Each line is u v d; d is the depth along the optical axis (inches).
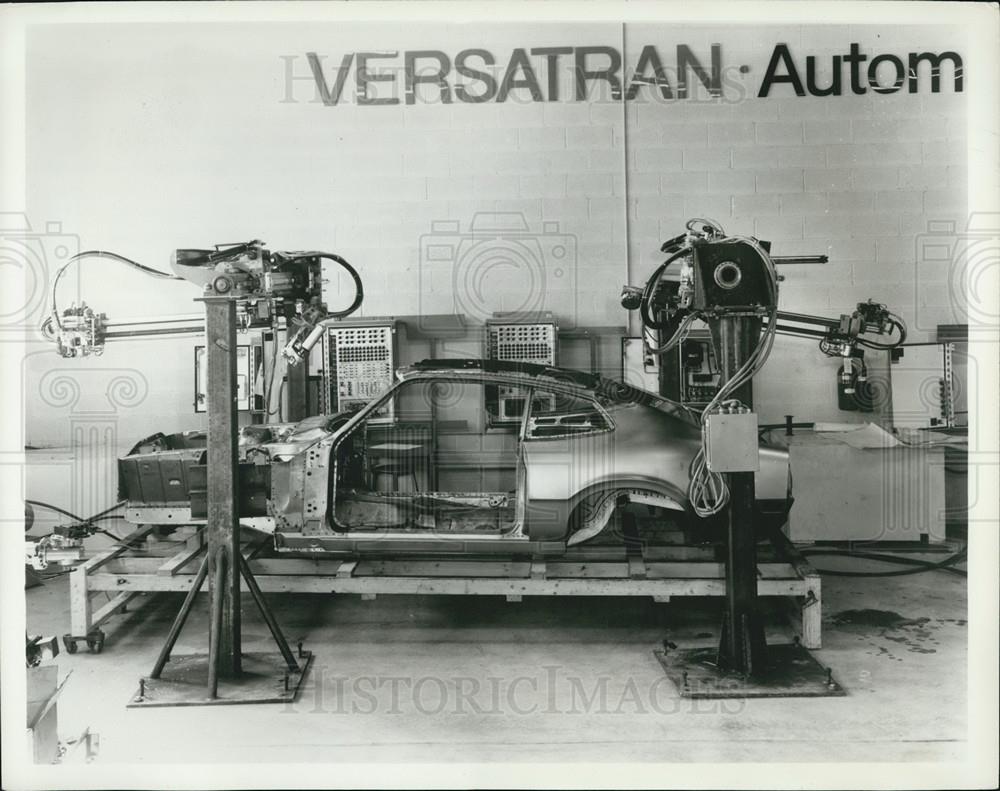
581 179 252.2
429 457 240.4
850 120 250.2
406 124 252.8
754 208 252.2
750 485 153.9
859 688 150.7
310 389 249.4
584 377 178.7
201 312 256.5
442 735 136.9
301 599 209.5
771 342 149.8
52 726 131.2
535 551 173.8
